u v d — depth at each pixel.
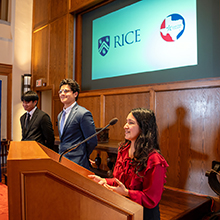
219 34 3.27
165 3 3.85
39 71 6.29
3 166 5.82
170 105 3.62
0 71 6.26
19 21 6.51
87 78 5.14
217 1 3.29
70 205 0.80
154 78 3.97
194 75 3.49
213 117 3.16
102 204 0.88
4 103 6.32
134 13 4.30
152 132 1.31
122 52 4.47
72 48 5.41
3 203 2.17
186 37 3.60
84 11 5.21
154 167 1.22
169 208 2.61
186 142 3.41
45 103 6.56
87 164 2.29
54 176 0.76
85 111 2.29
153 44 4.00
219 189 2.56
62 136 2.32
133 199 1.15
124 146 1.44
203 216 2.79
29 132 2.88
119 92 4.35
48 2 6.07
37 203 0.74
